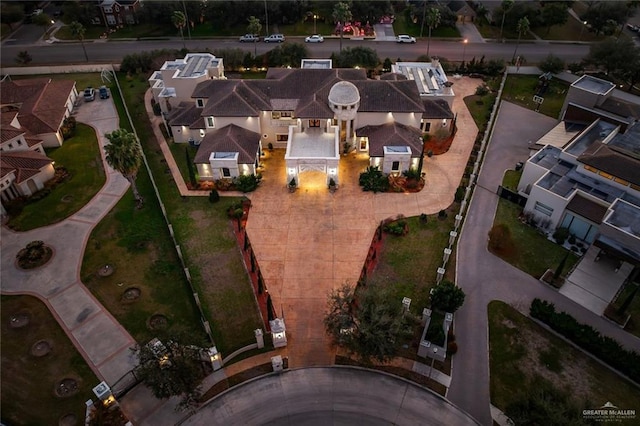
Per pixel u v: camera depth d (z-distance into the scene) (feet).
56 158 235.81
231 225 194.90
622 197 179.73
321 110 218.59
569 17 383.24
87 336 152.66
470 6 392.06
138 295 165.78
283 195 209.56
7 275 174.19
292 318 157.07
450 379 139.03
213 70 259.60
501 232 178.19
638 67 274.57
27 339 152.15
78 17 373.61
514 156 233.76
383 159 213.25
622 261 169.89
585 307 159.12
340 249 182.60
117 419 129.49
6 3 388.37
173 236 185.68
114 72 309.01
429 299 160.56
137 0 379.35
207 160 210.79
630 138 211.61
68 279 172.45
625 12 336.90
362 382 139.03
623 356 137.39
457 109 272.51
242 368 142.72
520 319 155.22
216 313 158.61
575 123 236.22
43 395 136.77
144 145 245.04
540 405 115.55
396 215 198.08
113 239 188.96
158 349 128.88
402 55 331.16
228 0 362.12
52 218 200.13
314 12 372.38
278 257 179.42
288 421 130.00
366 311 137.18
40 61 332.80
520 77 306.55
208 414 131.85
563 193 184.65
